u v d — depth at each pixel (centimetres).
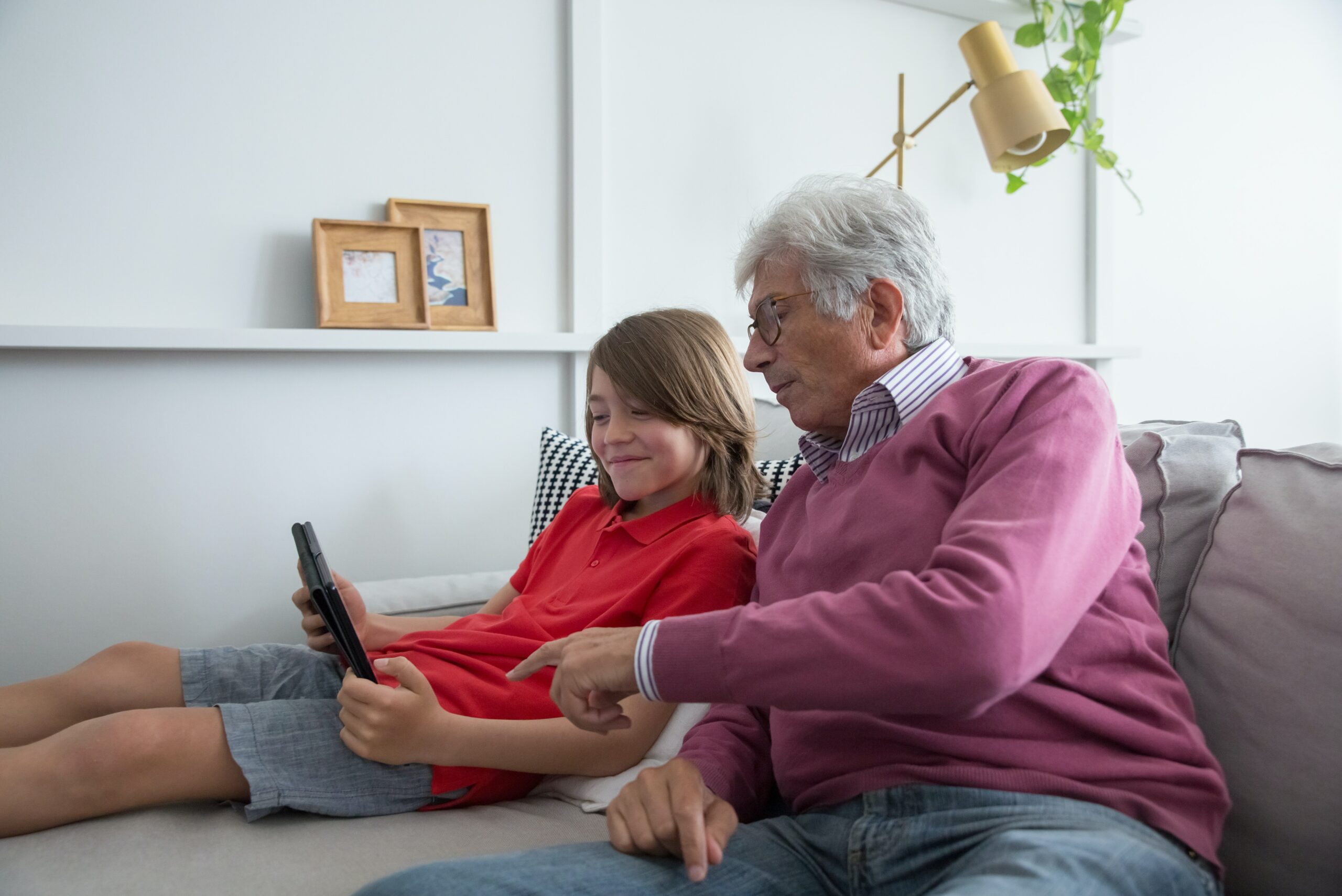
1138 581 94
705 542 124
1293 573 95
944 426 94
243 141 188
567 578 140
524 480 213
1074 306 277
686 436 132
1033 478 80
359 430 198
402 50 200
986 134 219
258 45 189
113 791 101
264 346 183
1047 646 73
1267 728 91
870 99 248
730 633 79
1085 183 277
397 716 105
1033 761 82
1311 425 323
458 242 203
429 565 205
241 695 125
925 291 106
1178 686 89
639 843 82
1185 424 131
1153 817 79
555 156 214
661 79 224
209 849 97
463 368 206
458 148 205
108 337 173
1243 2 304
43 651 177
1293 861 86
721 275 232
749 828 93
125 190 180
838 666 73
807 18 240
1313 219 320
